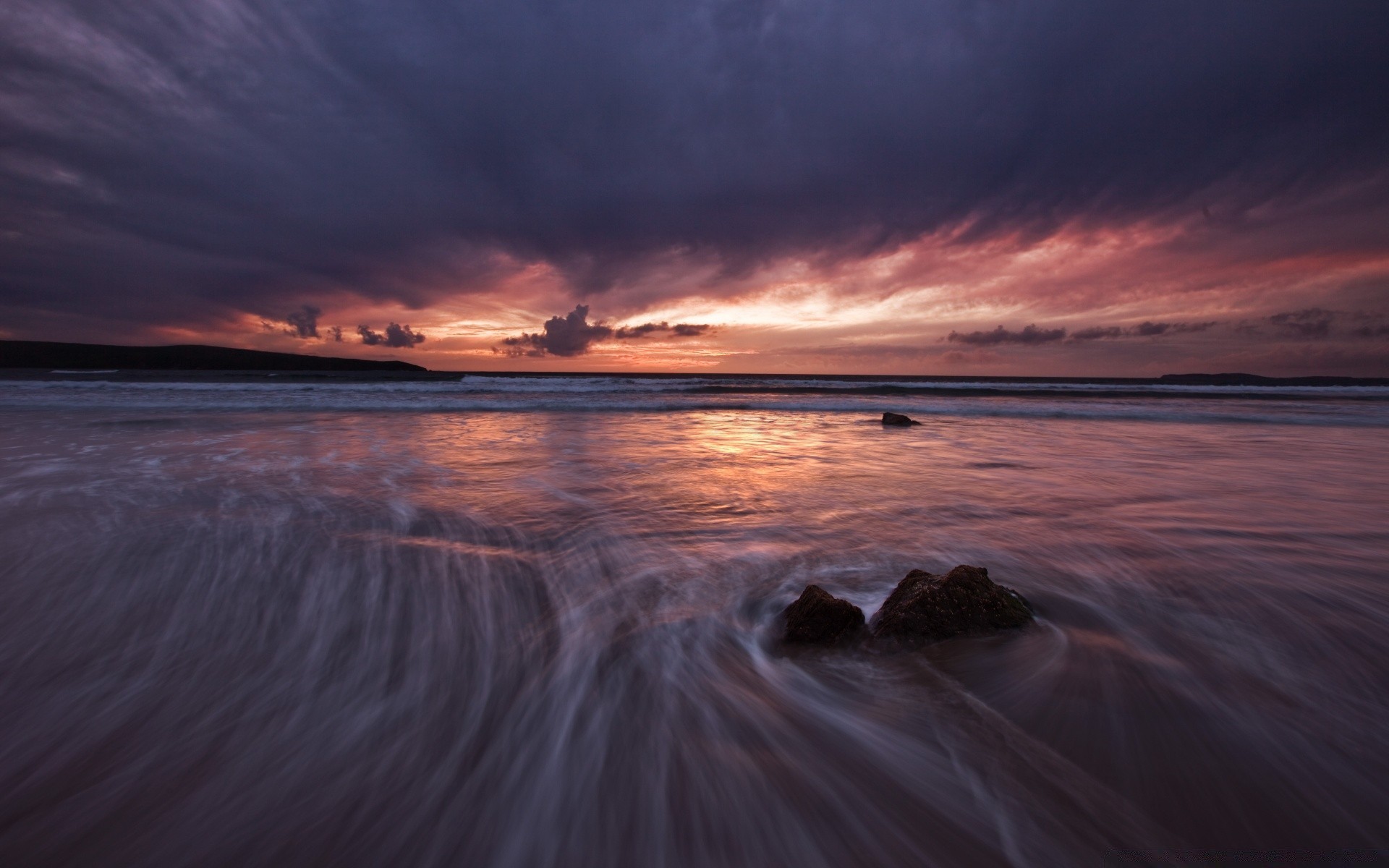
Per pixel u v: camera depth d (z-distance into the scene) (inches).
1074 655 136.4
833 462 416.8
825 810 91.5
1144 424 704.4
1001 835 85.9
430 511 270.2
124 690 122.4
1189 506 288.5
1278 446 517.7
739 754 105.0
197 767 99.4
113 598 169.0
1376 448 503.5
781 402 974.4
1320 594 175.0
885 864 81.8
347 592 176.6
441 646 144.6
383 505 280.7
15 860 79.7
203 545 216.4
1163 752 102.0
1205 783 94.7
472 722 114.2
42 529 233.0
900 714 115.5
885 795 94.5
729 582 187.0
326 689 124.6
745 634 151.5
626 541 229.6
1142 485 339.3
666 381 1759.4
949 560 207.9
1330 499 304.7
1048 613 161.3
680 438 550.9
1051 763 100.0
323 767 100.3
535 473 367.6
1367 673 128.6
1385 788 93.7
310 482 329.7
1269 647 140.8
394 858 82.7
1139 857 81.6
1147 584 184.1
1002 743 105.6
